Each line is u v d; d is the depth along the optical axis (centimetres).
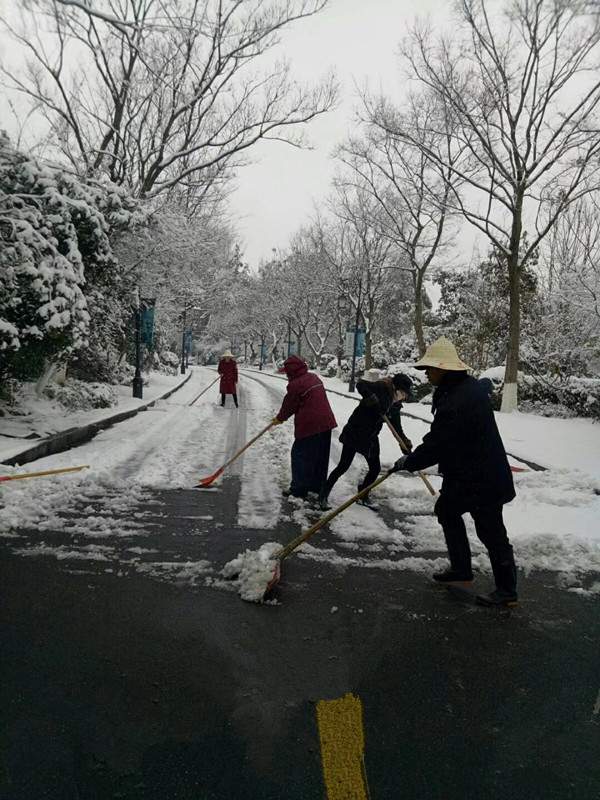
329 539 496
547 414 1698
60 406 1169
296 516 560
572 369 1869
